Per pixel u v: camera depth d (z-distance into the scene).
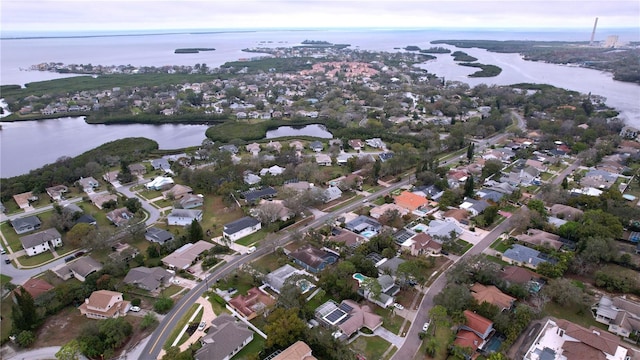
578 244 109.38
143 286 98.69
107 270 103.12
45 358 78.38
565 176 173.88
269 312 88.56
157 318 88.81
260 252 116.44
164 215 143.00
